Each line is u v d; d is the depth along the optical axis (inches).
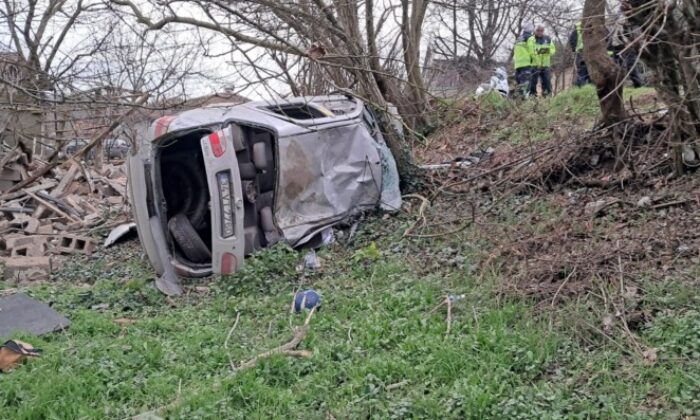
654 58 284.7
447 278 283.6
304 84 421.4
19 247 445.1
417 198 413.4
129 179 337.7
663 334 204.2
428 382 193.8
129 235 453.4
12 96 402.9
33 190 550.9
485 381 189.8
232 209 320.8
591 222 302.8
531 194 367.2
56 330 268.2
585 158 372.2
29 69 374.0
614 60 339.6
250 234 339.0
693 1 255.6
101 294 323.9
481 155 489.4
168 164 355.9
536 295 241.0
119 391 207.0
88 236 467.5
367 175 388.2
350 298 279.9
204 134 342.0
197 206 358.0
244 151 344.8
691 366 186.1
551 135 483.2
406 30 498.3
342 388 195.8
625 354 199.9
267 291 306.7
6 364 230.1
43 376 215.8
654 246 265.0
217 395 196.1
